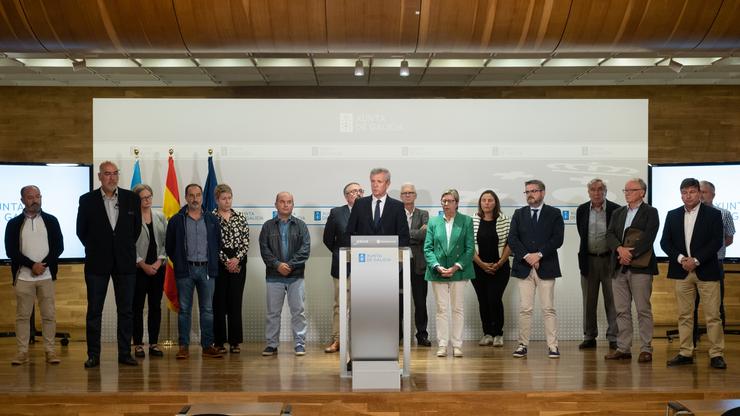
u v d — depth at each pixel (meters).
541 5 6.05
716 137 12.41
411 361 7.72
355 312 6.59
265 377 6.84
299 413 6.07
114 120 9.38
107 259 7.39
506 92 12.27
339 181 9.45
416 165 9.48
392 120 9.48
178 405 6.06
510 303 9.52
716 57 10.14
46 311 7.68
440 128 9.50
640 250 7.57
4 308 12.09
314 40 6.37
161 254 8.59
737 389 6.21
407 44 6.42
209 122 9.41
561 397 6.10
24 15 6.05
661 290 12.05
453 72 11.03
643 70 10.96
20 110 12.31
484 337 9.03
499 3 6.04
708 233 7.25
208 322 8.07
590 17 6.12
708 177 9.70
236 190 9.41
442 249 8.08
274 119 9.44
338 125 9.45
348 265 7.40
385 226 7.43
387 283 6.60
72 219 9.57
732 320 12.40
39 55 9.90
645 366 7.38
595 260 8.68
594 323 8.75
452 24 6.18
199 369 7.29
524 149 9.53
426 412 6.08
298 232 8.40
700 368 7.24
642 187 7.65
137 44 6.38
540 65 10.52
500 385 6.39
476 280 9.01
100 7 6.04
